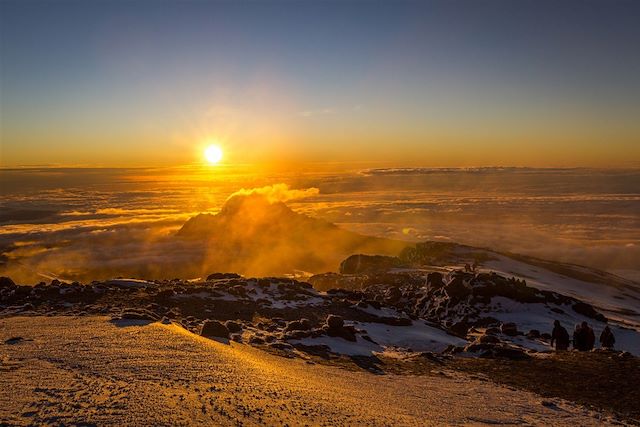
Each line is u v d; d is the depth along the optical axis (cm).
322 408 990
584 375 1784
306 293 3234
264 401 966
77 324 1645
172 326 1692
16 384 932
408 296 4531
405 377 1633
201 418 816
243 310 2628
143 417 786
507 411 1277
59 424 740
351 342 2173
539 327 3412
